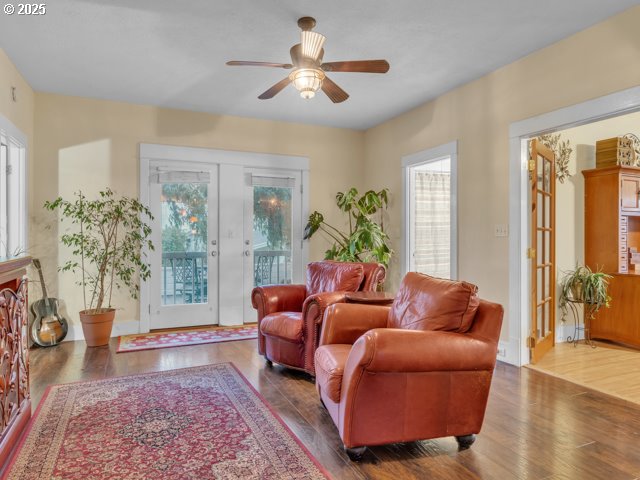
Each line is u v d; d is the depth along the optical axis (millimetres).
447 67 3660
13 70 3574
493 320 2139
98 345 4066
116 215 4355
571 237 4488
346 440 1973
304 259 5520
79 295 4406
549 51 3244
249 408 2617
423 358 1960
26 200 3932
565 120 3117
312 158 5555
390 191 5270
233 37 3109
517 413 2570
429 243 5594
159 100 4535
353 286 3389
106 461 1998
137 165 4660
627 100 2730
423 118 4656
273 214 5398
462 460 2031
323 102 4590
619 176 4273
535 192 3545
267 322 3416
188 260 4961
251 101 4562
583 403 2727
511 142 3574
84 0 2607
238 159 5133
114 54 3393
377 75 3832
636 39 2688
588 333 4320
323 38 2473
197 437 2238
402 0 2623
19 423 2215
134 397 2787
